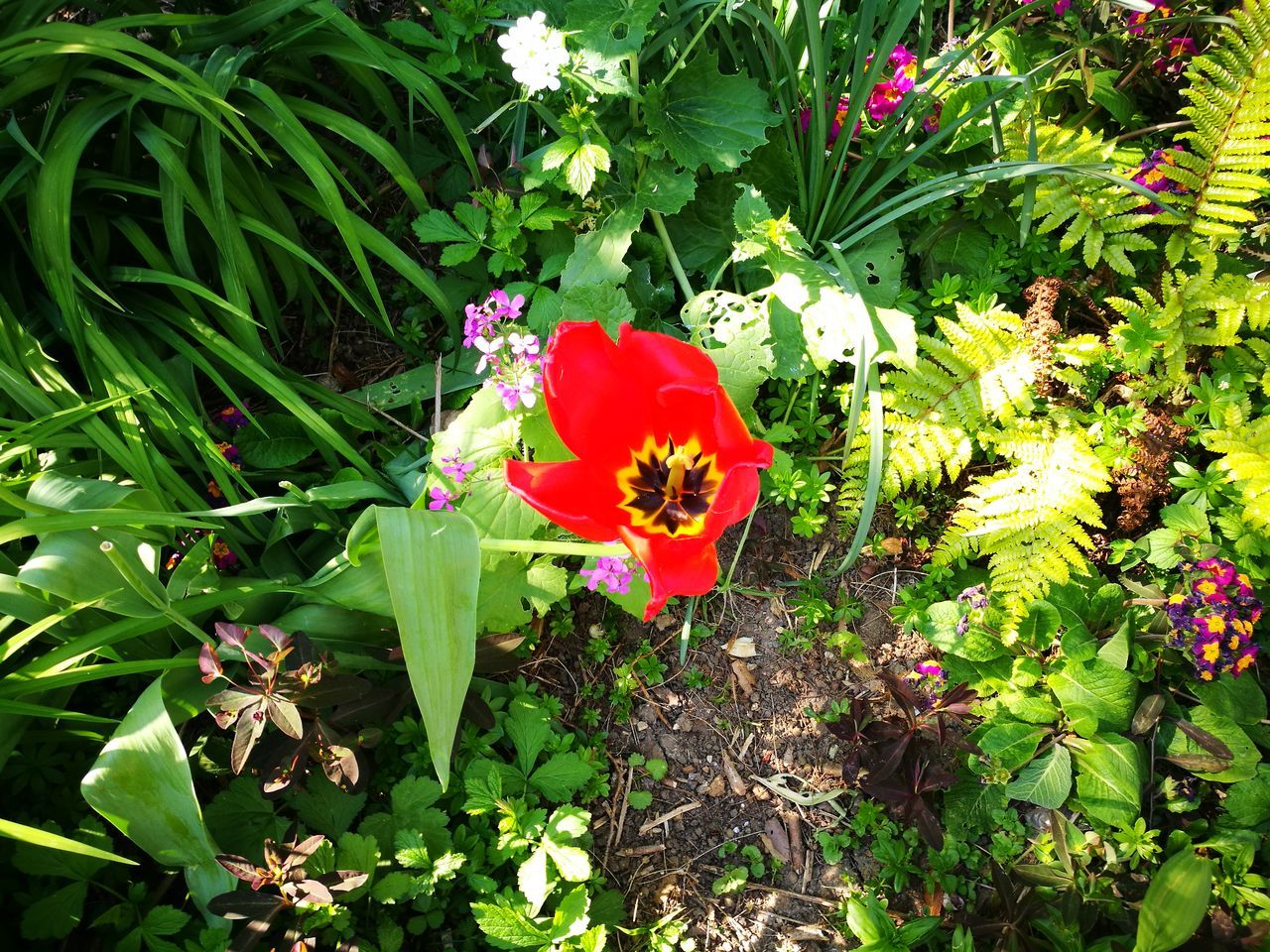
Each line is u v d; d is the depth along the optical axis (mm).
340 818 539
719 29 657
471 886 532
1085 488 617
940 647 606
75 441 555
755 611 657
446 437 584
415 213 740
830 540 676
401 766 584
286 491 654
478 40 718
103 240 635
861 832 588
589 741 615
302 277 702
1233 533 616
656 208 651
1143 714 572
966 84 698
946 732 569
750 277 695
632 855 587
